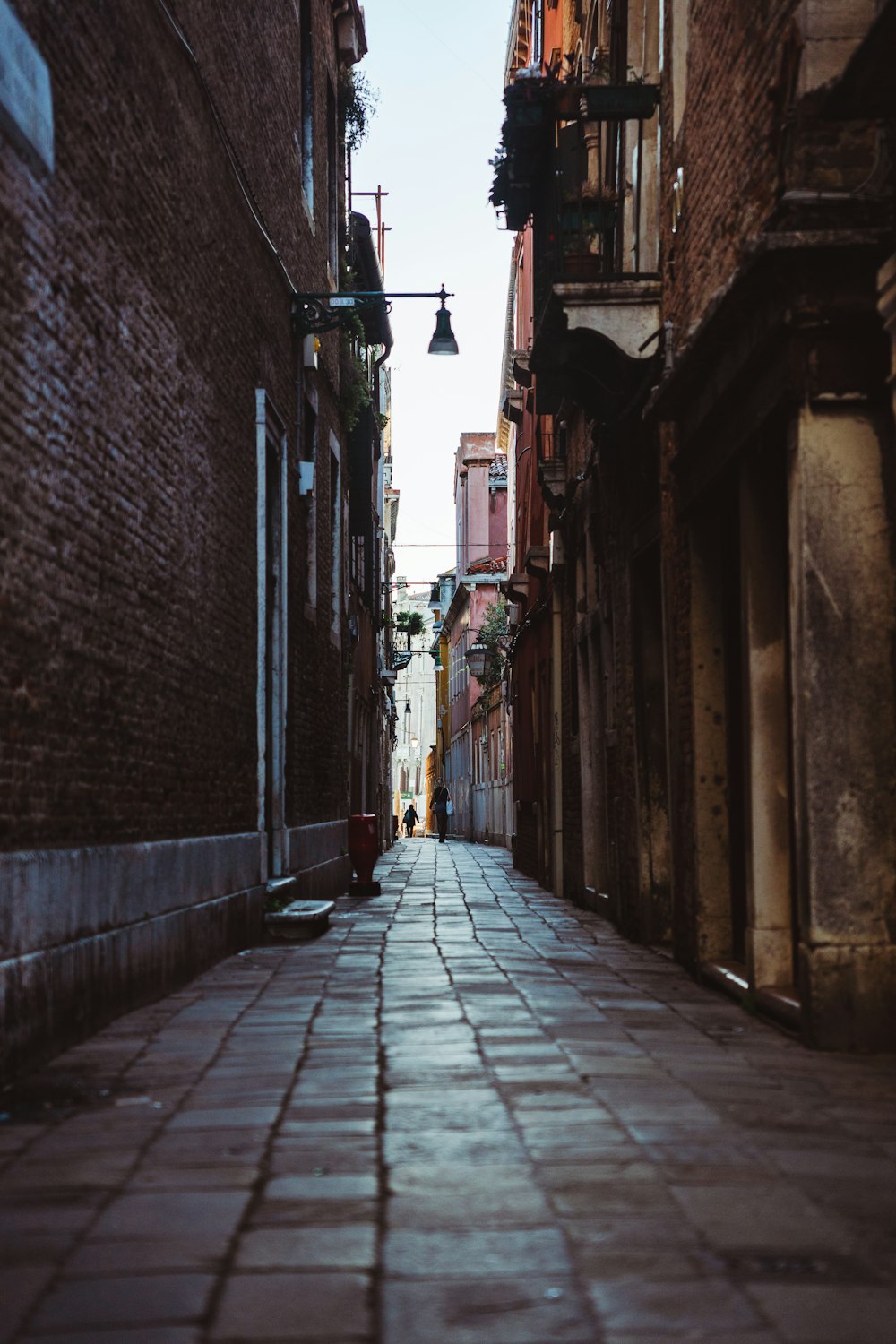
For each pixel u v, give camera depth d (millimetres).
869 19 6844
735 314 7445
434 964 9922
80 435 7051
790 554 7027
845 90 5523
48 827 6543
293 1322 3082
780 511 8188
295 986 8797
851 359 6797
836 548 6816
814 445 6832
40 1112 5230
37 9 6363
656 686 12180
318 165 17891
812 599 6801
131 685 8055
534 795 22609
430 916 14641
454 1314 3121
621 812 12820
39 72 6391
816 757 6750
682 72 10359
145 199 8375
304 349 15688
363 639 27219
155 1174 4316
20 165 6129
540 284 12430
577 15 16984
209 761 10352
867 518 6820
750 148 7965
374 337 23016
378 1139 4723
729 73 8445
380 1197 4027
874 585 6812
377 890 18344
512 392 25719
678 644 10344
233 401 11469
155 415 8656
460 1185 4148
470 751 52188
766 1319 3096
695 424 9117
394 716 53031
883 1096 5523
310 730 16359
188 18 9781
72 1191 4129
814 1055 6496
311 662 16547
